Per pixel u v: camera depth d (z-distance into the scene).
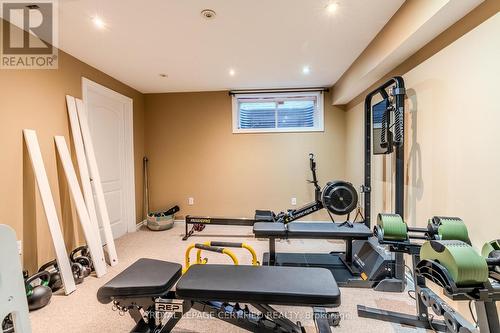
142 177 4.32
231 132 4.30
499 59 1.39
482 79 1.50
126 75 3.41
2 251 0.88
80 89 2.87
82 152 2.77
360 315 1.82
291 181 4.29
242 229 4.12
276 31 2.28
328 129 4.19
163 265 1.66
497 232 1.44
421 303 1.70
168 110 4.35
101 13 1.96
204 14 1.99
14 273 0.92
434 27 1.73
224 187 4.35
